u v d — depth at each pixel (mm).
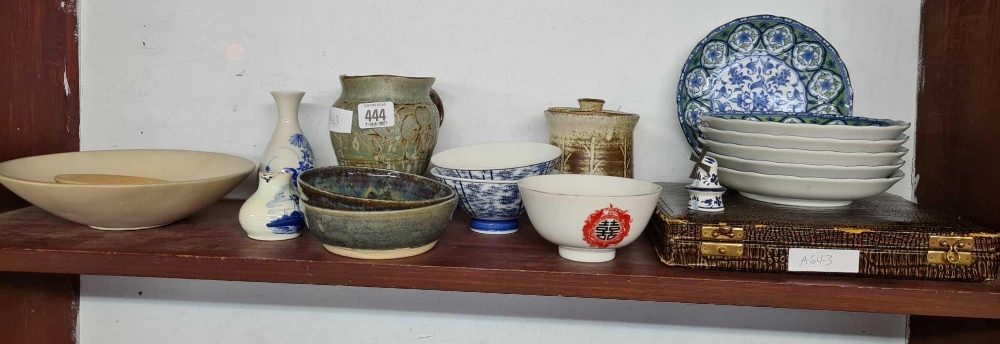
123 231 998
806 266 840
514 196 972
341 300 1275
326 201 851
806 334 1229
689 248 854
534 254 920
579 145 1036
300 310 1283
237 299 1289
